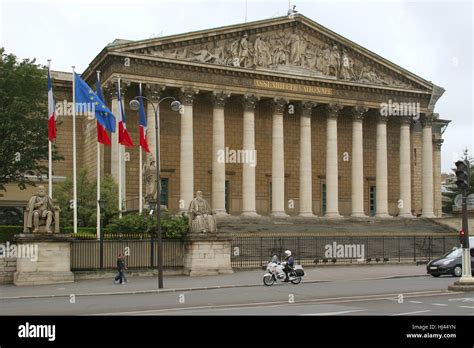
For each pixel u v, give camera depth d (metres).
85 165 79.19
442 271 49.91
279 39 83.06
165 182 79.25
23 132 63.22
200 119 82.38
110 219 60.84
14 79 64.56
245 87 79.88
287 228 74.12
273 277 42.75
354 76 87.56
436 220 87.06
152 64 74.12
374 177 93.69
